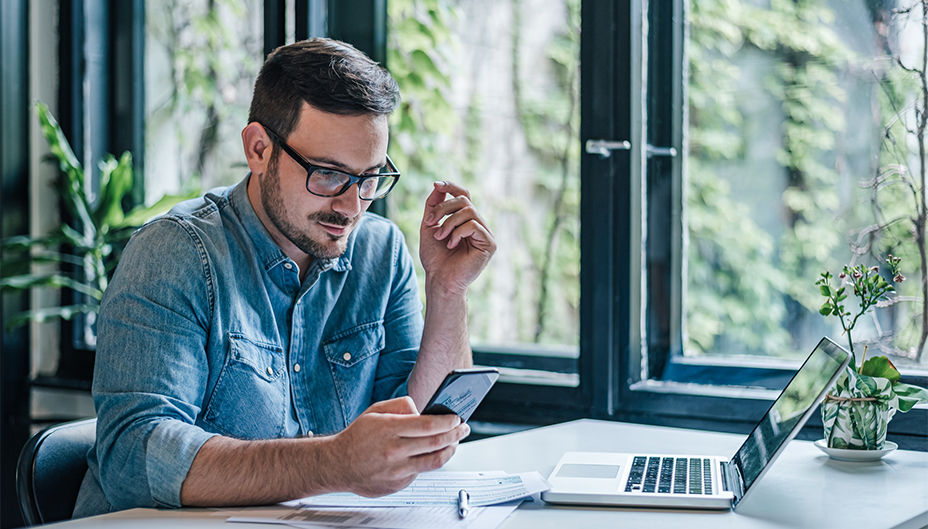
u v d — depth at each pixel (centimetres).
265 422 120
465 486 99
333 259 127
